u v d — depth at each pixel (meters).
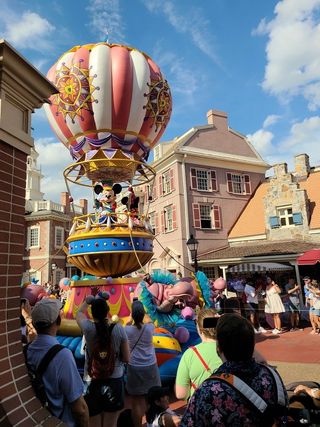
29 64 3.05
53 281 32.97
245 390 1.77
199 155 24.03
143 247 7.90
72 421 2.63
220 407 1.73
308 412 2.22
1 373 2.60
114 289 7.38
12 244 2.95
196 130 24.59
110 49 8.27
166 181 24.88
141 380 4.41
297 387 2.55
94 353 3.62
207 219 24.16
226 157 25.19
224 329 1.96
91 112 8.02
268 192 22.33
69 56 8.35
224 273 20.50
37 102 3.39
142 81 8.16
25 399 2.65
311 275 18.20
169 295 7.18
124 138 8.29
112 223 7.85
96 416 3.53
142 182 9.50
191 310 7.50
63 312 7.64
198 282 8.20
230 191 25.14
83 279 8.21
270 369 1.97
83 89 7.93
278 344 10.26
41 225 34.41
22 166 3.17
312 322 11.52
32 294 7.49
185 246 22.61
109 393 3.54
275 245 20.44
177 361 6.42
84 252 7.61
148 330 4.64
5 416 2.46
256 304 12.87
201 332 3.15
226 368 1.90
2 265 2.81
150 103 8.32
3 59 2.82
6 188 2.95
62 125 8.51
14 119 3.11
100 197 8.36
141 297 7.16
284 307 12.83
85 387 4.56
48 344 2.75
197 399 1.82
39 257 33.69
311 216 20.78
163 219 24.73
